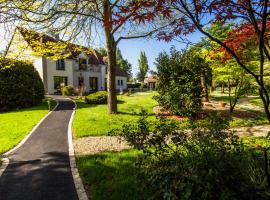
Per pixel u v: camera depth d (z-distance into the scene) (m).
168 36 4.42
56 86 40.59
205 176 4.12
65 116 17.27
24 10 8.89
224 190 3.98
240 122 13.83
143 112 5.68
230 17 3.59
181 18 4.13
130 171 6.78
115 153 8.57
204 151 4.37
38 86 25.41
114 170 6.96
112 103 17.45
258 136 10.39
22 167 7.78
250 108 19.78
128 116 16.38
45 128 13.48
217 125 4.80
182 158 4.64
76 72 45.94
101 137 11.10
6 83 22.75
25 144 10.49
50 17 12.14
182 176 4.35
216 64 15.66
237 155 4.50
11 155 9.08
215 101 25.22
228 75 16.41
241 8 3.38
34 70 25.95
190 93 14.88
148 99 28.80
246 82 16.34
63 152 9.20
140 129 5.32
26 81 23.92
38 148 9.84
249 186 4.04
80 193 5.89
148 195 5.14
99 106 23.36
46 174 7.13
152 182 4.68
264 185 4.01
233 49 5.20
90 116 16.62
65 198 5.70
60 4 12.50
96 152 8.94
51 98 30.95
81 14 14.30
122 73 63.09
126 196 5.40
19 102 23.20
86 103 25.94
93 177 6.54
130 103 24.66
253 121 14.07
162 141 5.05
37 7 10.67
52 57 15.64
